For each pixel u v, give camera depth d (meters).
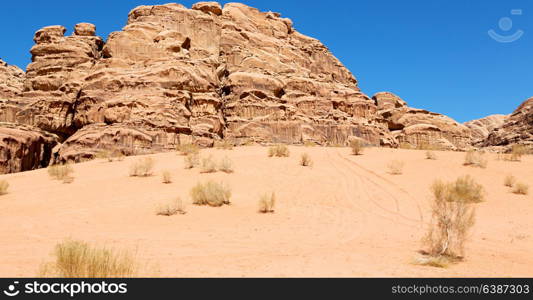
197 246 7.27
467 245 7.35
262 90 42.91
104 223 9.59
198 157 20.92
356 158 21.84
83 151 28.83
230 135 38.88
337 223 9.91
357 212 11.41
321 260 6.06
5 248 6.89
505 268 5.66
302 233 8.70
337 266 5.62
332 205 12.52
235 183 15.84
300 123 40.88
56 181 16.84
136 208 11.56
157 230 8.81
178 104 34.41
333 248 7.16
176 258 6.26
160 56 38.91
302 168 19.27
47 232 8.48
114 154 27.56
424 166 18.27
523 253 6.74
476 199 12.27
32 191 14.50
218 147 28.66
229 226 9.35
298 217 10.65
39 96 39.16
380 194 13.77
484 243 7.52
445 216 6.71
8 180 17.56
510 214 10.56
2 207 11.72
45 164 33.72
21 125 34.59
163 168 19.52
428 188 14.04
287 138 39.75
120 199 12.97
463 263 5.97
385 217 10.62
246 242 7.69
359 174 17.55
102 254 4.72
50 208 11.59
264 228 9.17
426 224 9.62
